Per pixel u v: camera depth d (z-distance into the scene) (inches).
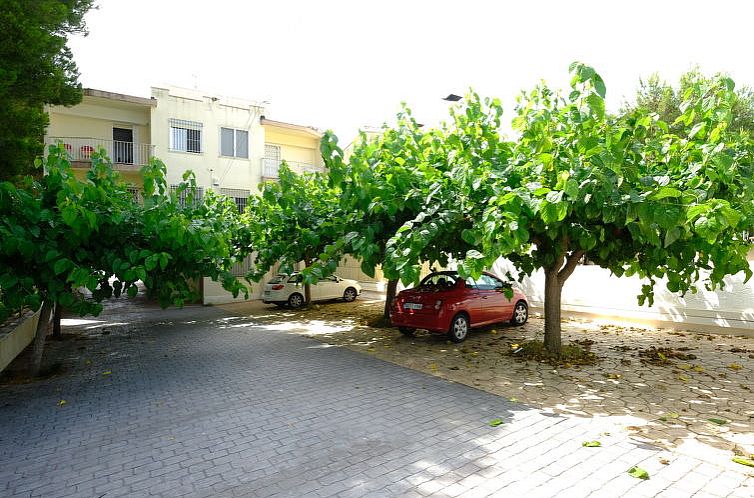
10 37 301.0
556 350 307.9
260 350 361.4
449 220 229.1
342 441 175.9
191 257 282.2
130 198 305.9
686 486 134.6
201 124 792.9
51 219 234.1
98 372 300.2
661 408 205.5
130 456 167.2
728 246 249.9
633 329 412.8
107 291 267.1
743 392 226.5
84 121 736.3
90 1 445.7
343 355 336.2
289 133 917.2
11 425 203.0
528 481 140.6
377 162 279.6
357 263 796.6
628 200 188.7
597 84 168.6
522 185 213.2
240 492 138.1
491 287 402.9
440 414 205.0
